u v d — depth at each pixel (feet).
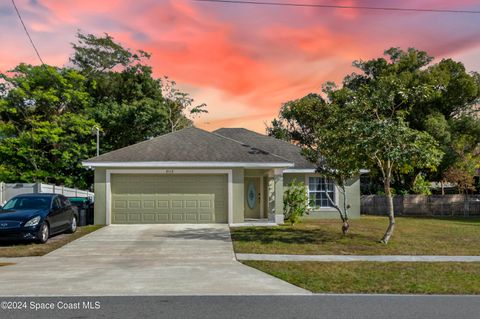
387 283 31.91
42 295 27.50
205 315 23.11
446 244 51.80
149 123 122.83
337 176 56.03
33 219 49.90
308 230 62.85
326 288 30.19
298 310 24.39
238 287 30.27
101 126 116.78
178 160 67.87
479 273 36.01
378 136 47.65
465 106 120.67
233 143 75.46
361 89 53.47
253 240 52.85
